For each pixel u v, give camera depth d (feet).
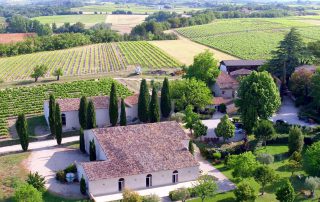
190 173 277.23
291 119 401.29
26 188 233.96
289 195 240.32
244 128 340.39
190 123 346.13
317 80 399.03
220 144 337.31
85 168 260.42
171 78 572.92
